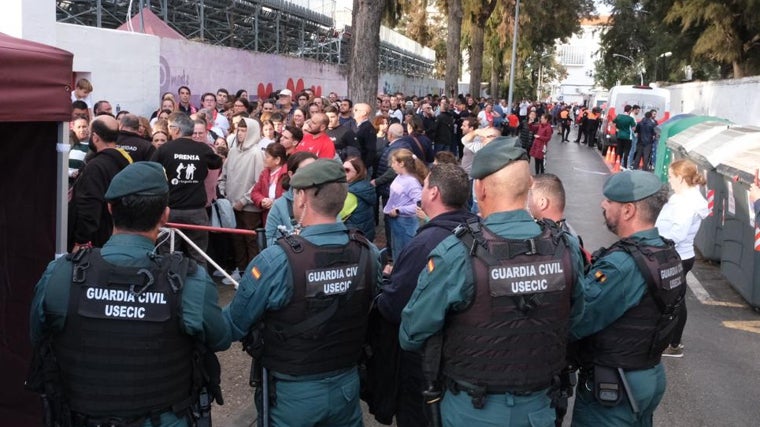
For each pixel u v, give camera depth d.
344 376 3.05
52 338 2.54
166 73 13.32
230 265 7.62
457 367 2.61
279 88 19.34
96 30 10.92
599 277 3.03
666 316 3.06
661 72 53.69
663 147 14.78
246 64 16.97
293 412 2.96
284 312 2.89
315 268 2.89
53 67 3.57
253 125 7.43
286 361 2.93
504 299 2.53
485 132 8.94
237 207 7.25
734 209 7.64
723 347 6.16
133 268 2.49
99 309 2.44
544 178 3.61
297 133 7.20
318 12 26.62
